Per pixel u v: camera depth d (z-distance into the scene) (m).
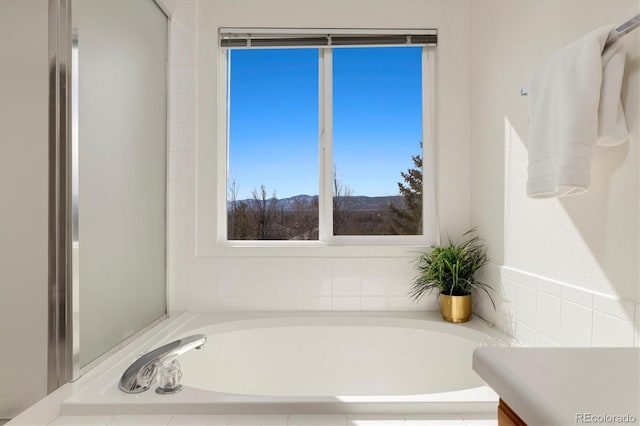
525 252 1.78
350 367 2.17
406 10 2.40
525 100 1.77
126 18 1.86
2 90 1.43
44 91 1.42
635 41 1.20
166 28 2.34
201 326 2.08
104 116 1.67
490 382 0.63
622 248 1.23
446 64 2.39
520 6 1.80
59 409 1.21
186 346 1.41
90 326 1.57
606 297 1.28
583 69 1.21
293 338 2.19
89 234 1.56
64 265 1.40
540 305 1.64
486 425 1.15
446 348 2.03
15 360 1.43
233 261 2.37
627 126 1.21
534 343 1.69
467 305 2.14
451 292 2.15
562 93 1.28
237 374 2.10
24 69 1.43
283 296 2.38
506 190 1.94
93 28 1.59
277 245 2.45
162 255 2.28
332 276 2.38
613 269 1.27
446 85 2.39
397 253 2.37
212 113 2.38
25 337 1.43
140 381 1.31
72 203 1.40
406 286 2.37
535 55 1.69
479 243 2.25
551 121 1.35
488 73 2.13
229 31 2.40
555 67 1.34
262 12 2.39
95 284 1.60
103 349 1.66
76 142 1.42
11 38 1.43
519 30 1.81
